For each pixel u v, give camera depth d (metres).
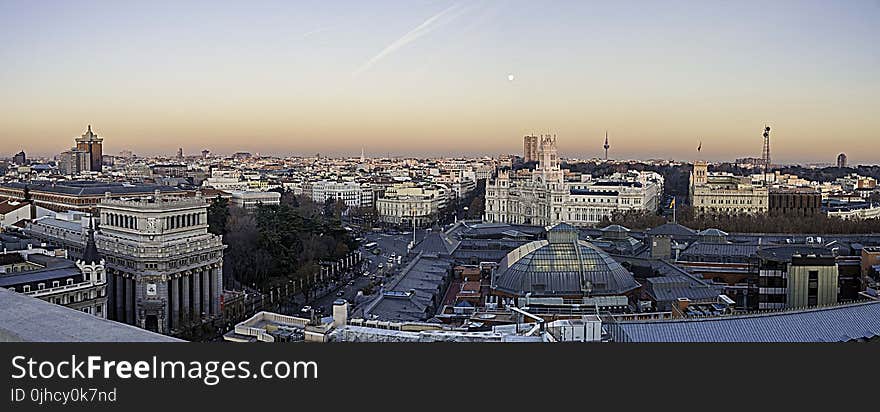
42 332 37.84
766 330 133.38
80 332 38.16
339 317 128.62
